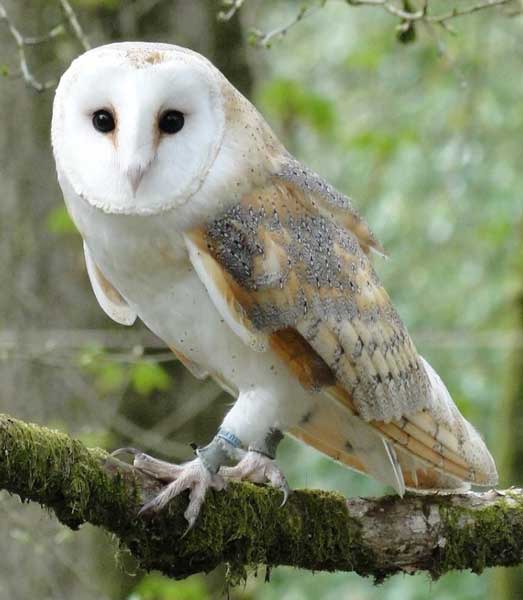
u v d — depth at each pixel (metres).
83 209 6.45
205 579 11.16
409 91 15.28
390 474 7.05
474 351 14.45
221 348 6.68
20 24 11.15
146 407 11.16
